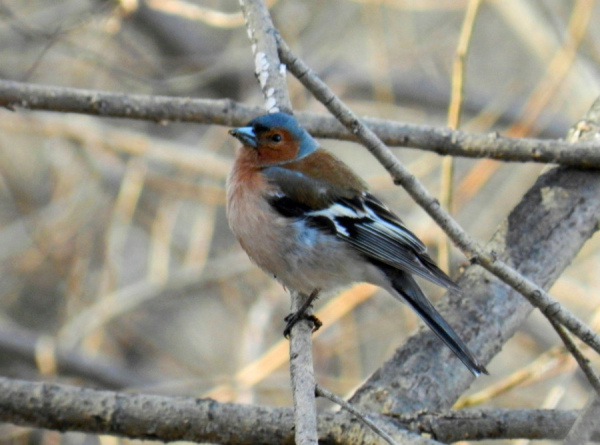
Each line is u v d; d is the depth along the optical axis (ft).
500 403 40.63
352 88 53.57
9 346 43.19
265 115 26.45
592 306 39.93
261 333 40.24
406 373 22.52
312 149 27.09
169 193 45.93
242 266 44.68
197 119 28.30
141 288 43.70
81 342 45.88
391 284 25.41
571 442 18.69
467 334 23.59
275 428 21.06
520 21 47.91
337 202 25.95
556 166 26.68
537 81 56.24
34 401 21.35
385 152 20.11
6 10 38.22
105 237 47.65
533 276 24.45
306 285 26.09
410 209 45.37
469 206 49.70
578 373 40.06
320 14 53.16
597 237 44.52
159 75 54.19
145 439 21.45
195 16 37.32
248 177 26.35
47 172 52.29
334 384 40.14
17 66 52.19
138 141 44.91
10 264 48.96
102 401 21.39
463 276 24.95
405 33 52.90
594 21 51.83
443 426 20.79
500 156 26.94
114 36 52.21
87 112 27.86
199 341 51.01
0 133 52.06
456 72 30.27
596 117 27.76
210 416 21.20
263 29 26.53
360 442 20.57
